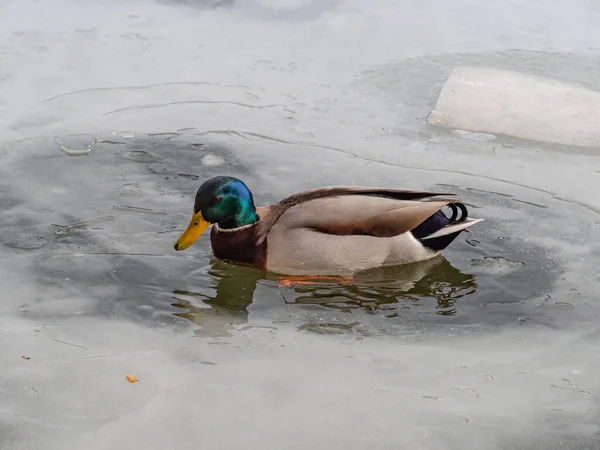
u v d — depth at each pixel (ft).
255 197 22.62
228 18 33.68
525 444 14.56
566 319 17.98
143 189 22.99
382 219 18.98
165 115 27.09
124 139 25.62
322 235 18.98
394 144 25.61
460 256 20.11
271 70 29.91
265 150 25.18
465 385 15.98
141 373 16.11
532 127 26.32
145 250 20.31
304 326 17.71
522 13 34.04
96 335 17.22
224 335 17.34
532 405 15.49
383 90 28.71
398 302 18.54
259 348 16.94
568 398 15.70
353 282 19.25
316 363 16.51
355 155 24.97
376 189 19.61
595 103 27.48
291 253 19.13
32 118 26.73
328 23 33.30
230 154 24.93
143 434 14.52
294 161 24.58
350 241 18.99
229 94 28.40
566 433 14.84
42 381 15.79
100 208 22.02
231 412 15.11
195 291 18.86
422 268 19.65
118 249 20.29
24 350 16.66
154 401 15.34
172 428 14.69
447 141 25.76
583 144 25.55
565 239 20.81
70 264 19.60
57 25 32.78
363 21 33.42
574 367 16.55
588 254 20.21
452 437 14.66
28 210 21.81
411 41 31.86
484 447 14.47
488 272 19.54
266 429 14.71
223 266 19.88
